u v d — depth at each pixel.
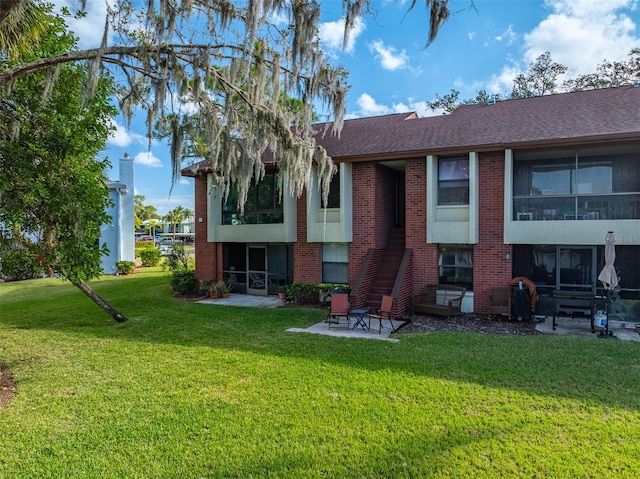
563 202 11.38
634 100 12.29
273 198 14.95
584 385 5.97
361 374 6.51
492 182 11.79
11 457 4.19
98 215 8.08
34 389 6.02
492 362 7.10
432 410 5.16
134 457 4.18
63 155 7.60
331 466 4.00
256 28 6.26
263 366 6.96
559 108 13.25
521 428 4.68
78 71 7.77
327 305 13.17
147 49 6.64
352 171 13.57
